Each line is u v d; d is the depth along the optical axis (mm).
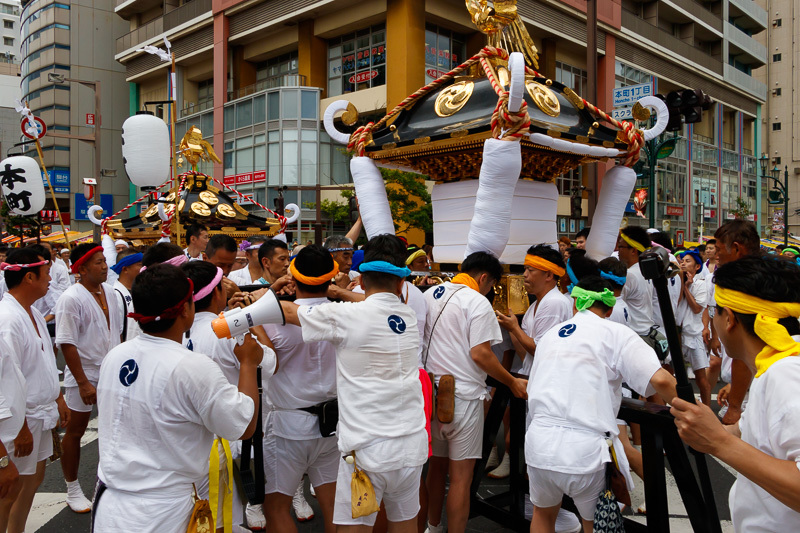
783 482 1604
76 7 40438
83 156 40656
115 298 4871
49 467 5504
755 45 42781
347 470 2811
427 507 3828
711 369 6391
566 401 2820
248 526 4246
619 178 5129
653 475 3104
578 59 29062
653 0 32719
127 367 2342
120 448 2295
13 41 72188
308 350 3195
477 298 3588
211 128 31375
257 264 5664
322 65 27594
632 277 5309
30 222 24125
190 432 2350
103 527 2254
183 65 33656
